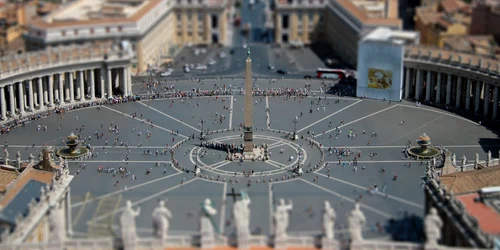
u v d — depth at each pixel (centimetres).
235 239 16412
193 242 16475
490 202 19862
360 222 16200
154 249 16300
